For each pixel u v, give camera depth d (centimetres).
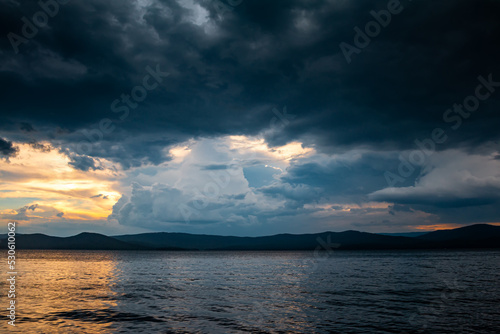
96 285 4703
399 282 4969
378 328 2206
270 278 5909
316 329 2183
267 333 2086
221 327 2233
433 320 2419
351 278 5734
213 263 12131
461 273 6366
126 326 2248
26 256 17675
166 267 9519
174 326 2255
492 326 2250
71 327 2212
